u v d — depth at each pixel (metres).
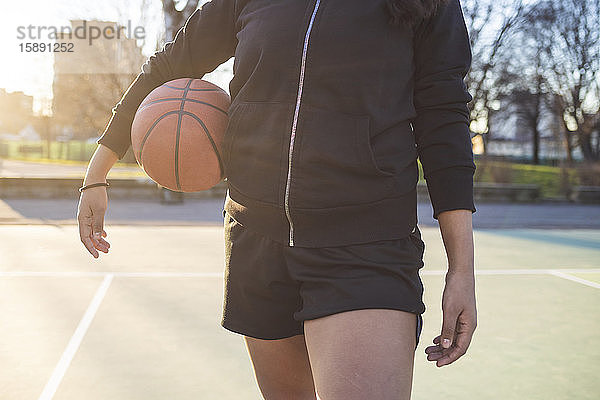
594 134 31.03
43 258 6.61
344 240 1.45
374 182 1.45
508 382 3.20
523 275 6.33
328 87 1.46
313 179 1.46
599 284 5.89
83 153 41.25
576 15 26.84
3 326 3.98
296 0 1.52
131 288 5.18
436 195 1.50
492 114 27.53
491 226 11.42
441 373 3.31
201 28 1.81
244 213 1.57
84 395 2.88
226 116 1.77
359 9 1.47
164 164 1.74
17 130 62.97
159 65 1.89
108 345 3.63
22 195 14.35
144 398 2.86
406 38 1.50
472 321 1.44
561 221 12.69
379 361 1.31
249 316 1.59
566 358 3.61
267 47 1.52
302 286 1.48
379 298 1.37
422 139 1.53
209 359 3.42
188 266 6.29
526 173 24.28
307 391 1.76
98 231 1.83
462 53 1.54
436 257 7.30
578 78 28.52
